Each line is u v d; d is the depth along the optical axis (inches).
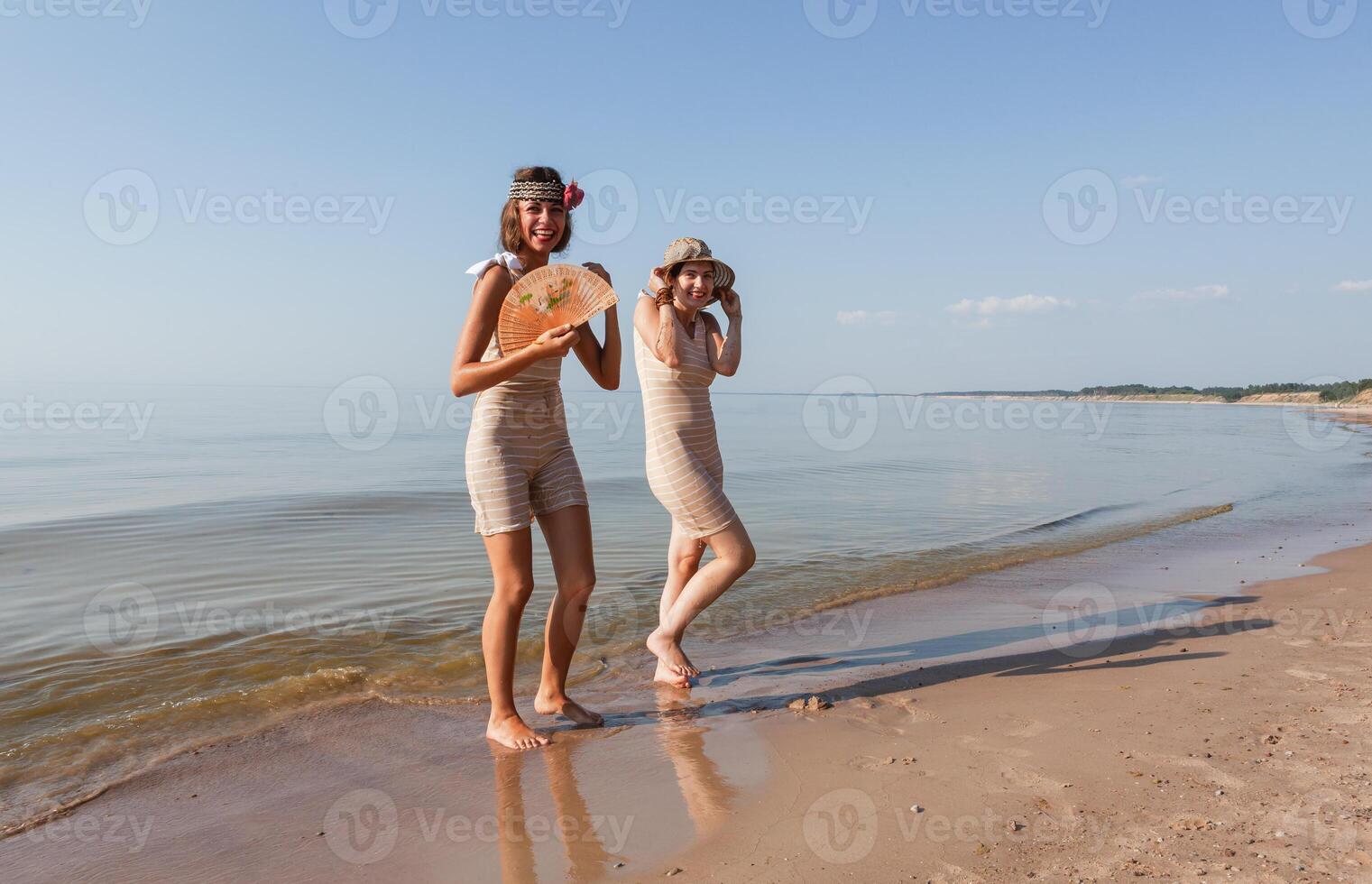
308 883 90.3
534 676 170.7
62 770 121.6
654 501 442.9
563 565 139.5
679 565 169.2
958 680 160.6
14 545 297.7
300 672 166.4
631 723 141.7
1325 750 116.4
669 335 156.9
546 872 91.4
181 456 653.9
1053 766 114.7
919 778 112.4
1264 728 125.8
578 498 140.9
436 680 163.5
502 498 131.5
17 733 134.9
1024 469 674.8
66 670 165.3
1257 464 772.0
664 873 90.2
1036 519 401.4
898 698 150.3
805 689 158.7
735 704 151.1
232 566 266.7
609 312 142.7
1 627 195.2
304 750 129.0
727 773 117.5
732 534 159.3
